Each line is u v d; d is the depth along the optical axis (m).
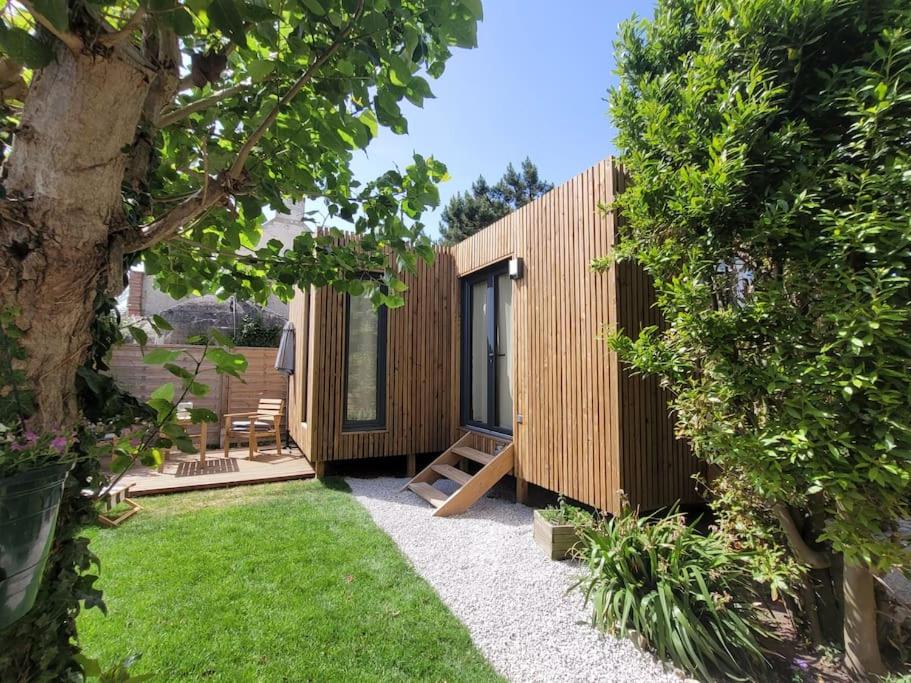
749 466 2.18
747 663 2.31
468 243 6.60
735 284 2.49
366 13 1.37
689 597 2.52
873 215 1.82
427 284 6.86
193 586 3.07
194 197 1.55
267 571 3.32
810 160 2.12
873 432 1.88
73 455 1.08
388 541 3.95
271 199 1.88
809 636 2.49
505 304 5.92
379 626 2.66
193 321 11.06
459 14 1.45
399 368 6.59
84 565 1.30
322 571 3.34
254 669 2.25
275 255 2.39
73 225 1.11
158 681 2.14
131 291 11.80
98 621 2.62
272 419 7.80
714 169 2.18
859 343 1.80
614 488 3.84
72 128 1.08
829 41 2.20
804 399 1.98
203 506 4.95
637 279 4.05
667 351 2.68
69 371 1.18
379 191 2.25
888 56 1.89
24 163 1.08
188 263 2.30
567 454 4.43
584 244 4.32
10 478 0.90
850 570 2.23
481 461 5.55
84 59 1.05
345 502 5.14
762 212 2.24
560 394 4.57
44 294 1.09
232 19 1.05
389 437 6.47
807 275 2.12
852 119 2.15
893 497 1.85
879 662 2.17
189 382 1.45
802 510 2.56
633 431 3.88
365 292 2.54
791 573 2.32
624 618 2.53
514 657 2.43
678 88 2.69
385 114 1.64
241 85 1.74
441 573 3.38
